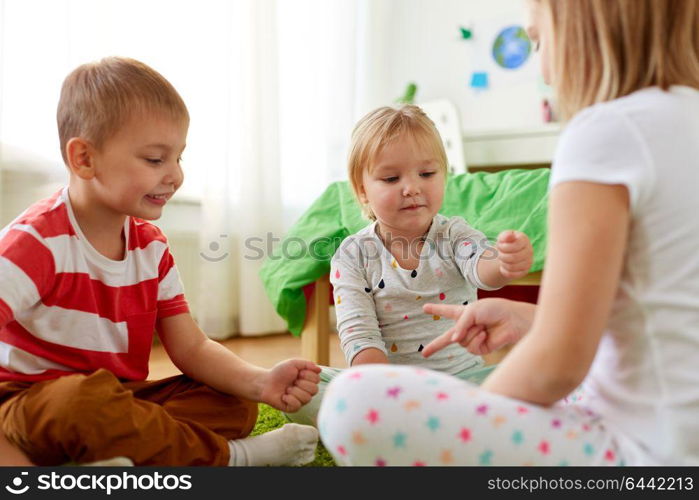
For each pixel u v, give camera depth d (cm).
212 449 82
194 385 97
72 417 70
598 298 54
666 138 56
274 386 91
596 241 55
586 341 54
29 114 179
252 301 244
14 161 177
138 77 88
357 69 296
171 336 101
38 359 87
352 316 109
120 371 93
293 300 155
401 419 57
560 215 57
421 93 320
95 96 86
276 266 163
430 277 111
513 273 95
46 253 85
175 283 102
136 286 96
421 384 59
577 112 64
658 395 57
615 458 58
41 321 87
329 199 174
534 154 258
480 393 58
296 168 271
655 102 58
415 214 108
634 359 58
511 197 155
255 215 246
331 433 59
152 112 87
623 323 59
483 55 307
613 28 61
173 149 90
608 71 61
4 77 174
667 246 56
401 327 111
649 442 57
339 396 59
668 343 57
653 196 56
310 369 93
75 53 190
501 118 304
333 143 278
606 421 60
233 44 240
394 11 320
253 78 245
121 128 86
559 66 64
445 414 57
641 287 58
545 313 56
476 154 270
